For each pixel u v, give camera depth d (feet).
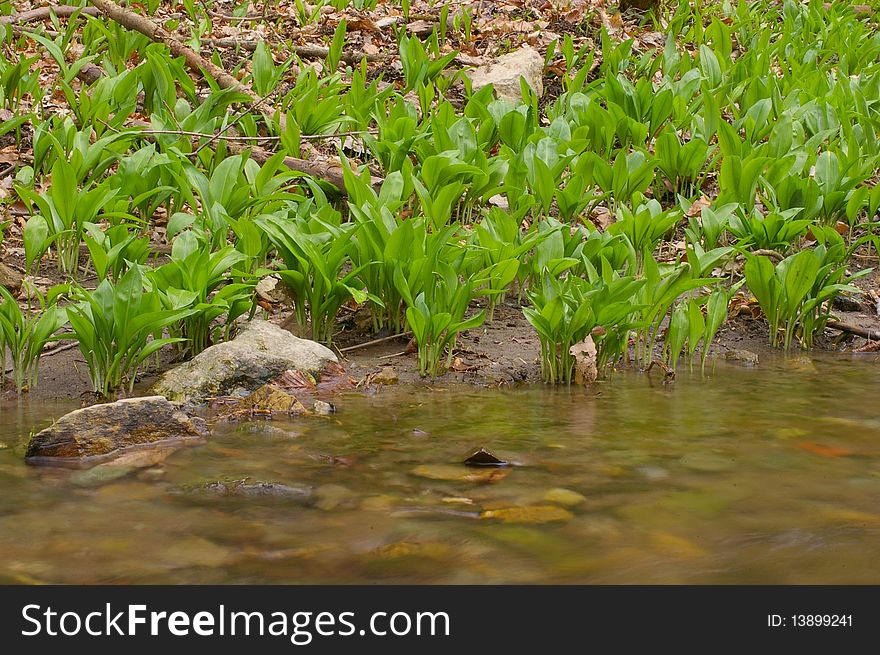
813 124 22.27
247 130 21.57
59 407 10.85
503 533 6.66
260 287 15.26
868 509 7.12
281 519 6.95
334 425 10.02
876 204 18.10
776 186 18.71
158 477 8.01
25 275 15.71
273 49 30.81
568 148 19.42
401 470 8.25
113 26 27.71
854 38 32.32
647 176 18.95
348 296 14.15
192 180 16.25
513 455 8.74
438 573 6.00
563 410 10.82
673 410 10.78
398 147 19.02
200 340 13.07
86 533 6.63
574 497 7.46
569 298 12.32
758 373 13.19
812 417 10.34
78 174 17.24
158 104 22.77
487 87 22.88
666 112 23.08
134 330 11.27
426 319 12.67
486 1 37.35
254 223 14.24
